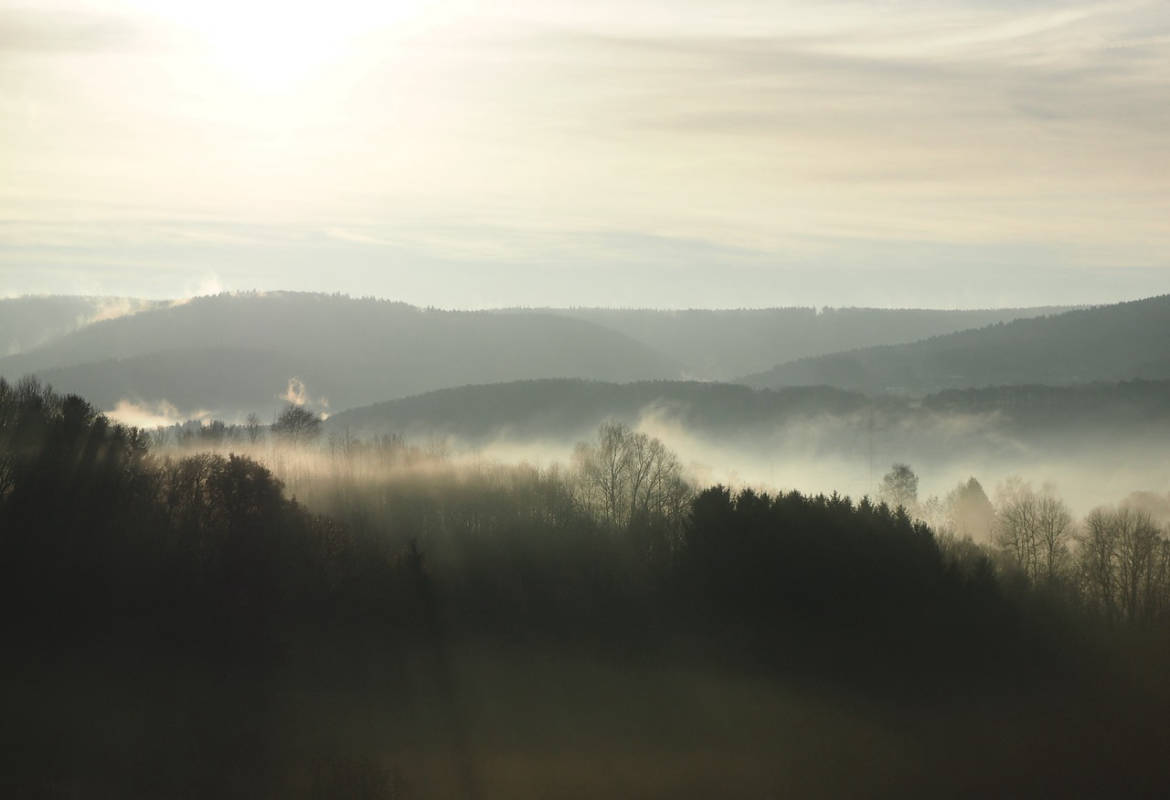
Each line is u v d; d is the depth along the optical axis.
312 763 55.56
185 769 53.91
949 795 56.69
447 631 71.94
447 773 55.81
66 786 51.38
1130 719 64.88
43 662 63.03
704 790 55.91
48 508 77.62
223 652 66.12
